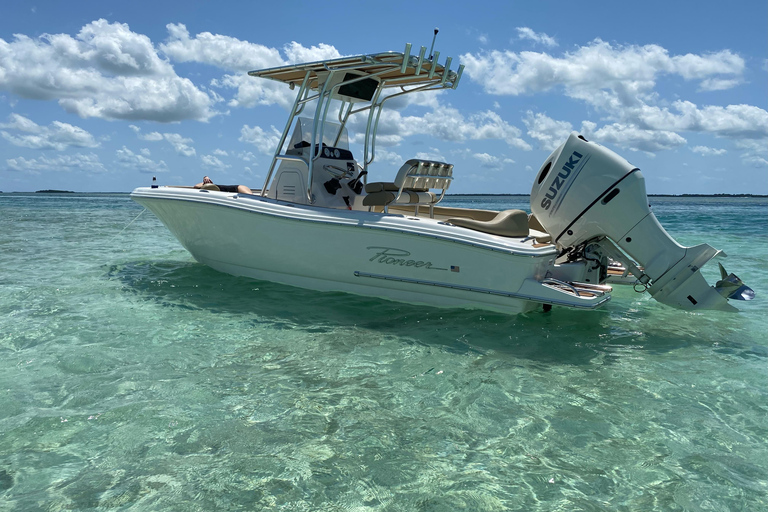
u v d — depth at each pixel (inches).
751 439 92.5
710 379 121.0
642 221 163.8
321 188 198.5
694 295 164.7
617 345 146.9
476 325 160.1
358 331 153.6
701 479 79.7
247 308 175.6
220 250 211.9
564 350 141.1
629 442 91.2
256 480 78.3
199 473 80.0
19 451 85.8
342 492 75.5
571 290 158.9
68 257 294.7
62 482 77.3
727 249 394.6
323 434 92.6
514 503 73.4
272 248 194.7
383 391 111.6
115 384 113.3
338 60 178.9
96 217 708.7
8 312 171.5
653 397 110.5
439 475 80.3
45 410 100.6
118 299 188.4
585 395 111.2
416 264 171.6
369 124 227.5
